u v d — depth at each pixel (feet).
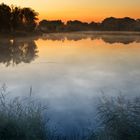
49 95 35.60
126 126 18.19
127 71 56.90
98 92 37.70
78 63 69.67
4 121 18.70
